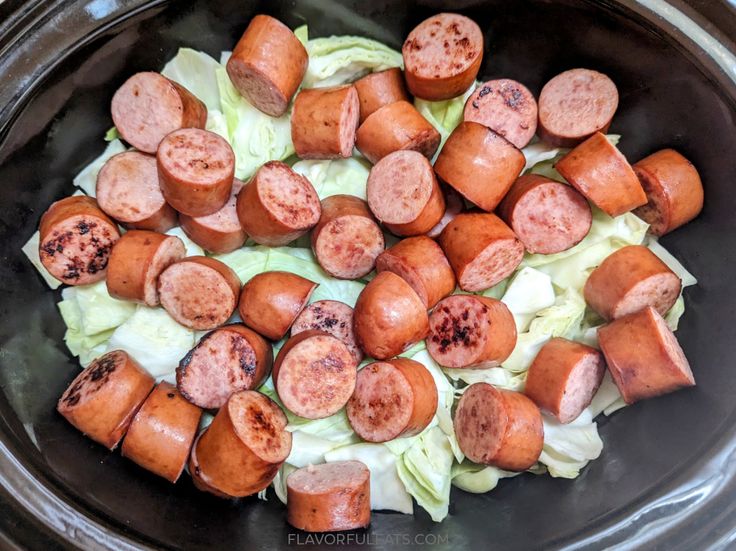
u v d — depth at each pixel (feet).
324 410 0.69
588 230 0.75
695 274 0.74
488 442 0.69
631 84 0.71
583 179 0.70
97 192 0.70
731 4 0.60
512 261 0.74
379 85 0.75
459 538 0.68
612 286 0.72
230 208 0.73
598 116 0.74
